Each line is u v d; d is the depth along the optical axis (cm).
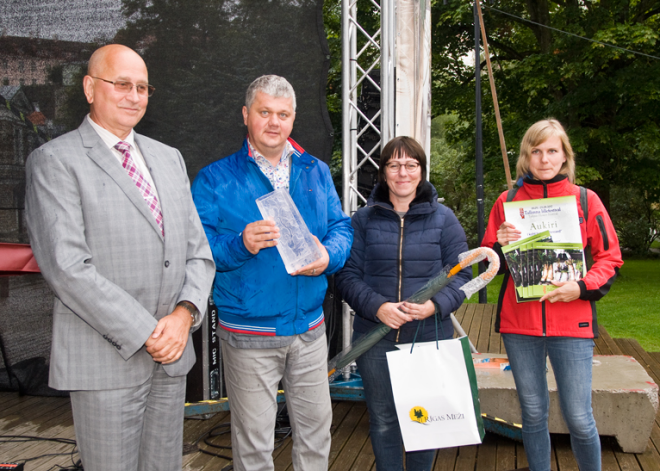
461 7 1191
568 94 1156
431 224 204
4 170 322
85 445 150
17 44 319
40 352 364
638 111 1184
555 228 203
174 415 166
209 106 322
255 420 186
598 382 284
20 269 163
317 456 197
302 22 318
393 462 208
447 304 192
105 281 142
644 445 272
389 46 318
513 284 211
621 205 1930
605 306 880
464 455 279
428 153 352
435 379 185
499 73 1330
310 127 323
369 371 207
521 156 216
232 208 190
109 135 155
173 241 159
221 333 192
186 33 317
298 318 188
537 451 209
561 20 1234
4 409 349
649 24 1162
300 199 197
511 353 212
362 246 214
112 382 147
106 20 316
